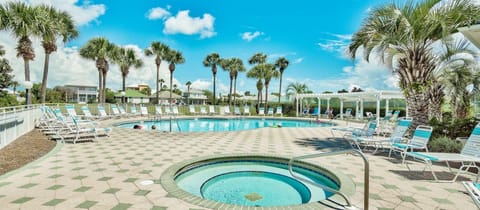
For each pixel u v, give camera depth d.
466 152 4.48
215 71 30.48
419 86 7.01
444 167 5.06
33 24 11.85
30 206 3.02
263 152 6.58
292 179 5.12
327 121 18.00
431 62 7.09
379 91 16.75
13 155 5.69
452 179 4.27
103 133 9.38
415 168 4.98
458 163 5.37
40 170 4.55
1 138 6.42
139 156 5.81
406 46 7.12
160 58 26.78
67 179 4.05
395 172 4.68
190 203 3.17
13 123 7.50
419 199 3.39
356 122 17.39
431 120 7.56
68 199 3.24
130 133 9.70
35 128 10.31
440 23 6.16
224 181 5.07
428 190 3.73
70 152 6.12
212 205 3.13
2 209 2.93
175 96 47.50
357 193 3.61
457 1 6.25
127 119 16.20
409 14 6.75
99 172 4.46
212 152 6.43
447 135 6.81
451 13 6.21
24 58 12.39
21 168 4.64
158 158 5.63
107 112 18.05
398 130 6.59
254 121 20.80
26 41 12.24
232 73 30.69
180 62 27.88
